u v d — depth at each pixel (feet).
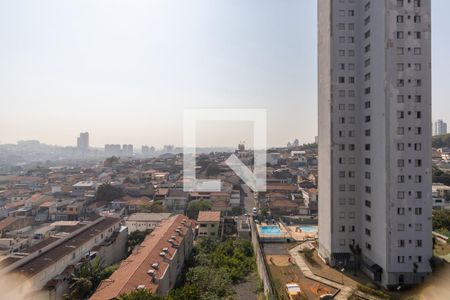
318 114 182.39
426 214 132.77
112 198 358.43
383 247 135.03
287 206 289.94
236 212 291.17
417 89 134.21
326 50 167.12
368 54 150.51
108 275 154.30
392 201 132.46
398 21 134.41
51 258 149.79
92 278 147.54
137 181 446.19
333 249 159.63
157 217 255.50
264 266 150.20
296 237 214.69
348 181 160.76
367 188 151.64
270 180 377.91
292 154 506.48
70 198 368.07
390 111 133.69
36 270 135.23
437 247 166.50
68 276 148.36
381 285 135.44
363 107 156.04
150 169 518.37
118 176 481.46
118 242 208.13
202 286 143.74
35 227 275.80
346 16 160.66
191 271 157.28
